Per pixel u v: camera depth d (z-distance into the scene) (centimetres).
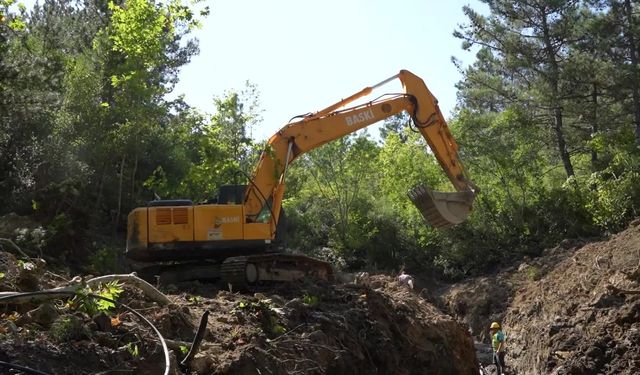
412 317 1720
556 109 3984
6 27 2175
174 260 1758
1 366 670
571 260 2855
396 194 4216
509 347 2627
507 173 3778
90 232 2317
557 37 4009
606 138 3684
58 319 884
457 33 4197
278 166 1759
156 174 2956
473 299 3312
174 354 944
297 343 1225
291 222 3934
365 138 3984
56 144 2464
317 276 1827
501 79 4138
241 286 1593
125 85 2458
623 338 2009
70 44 3481
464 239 3791
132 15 2445
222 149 2669
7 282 995
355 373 1346
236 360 1020
